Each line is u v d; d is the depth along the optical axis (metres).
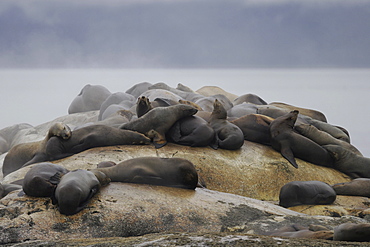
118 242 19.75
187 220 25.73
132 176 28.98
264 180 39.50
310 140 43.97
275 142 43.84
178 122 42.00
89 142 38.72
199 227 25.42
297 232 23.19
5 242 22.22
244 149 43.00
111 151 37.94
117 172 28.95
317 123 52.50
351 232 20.42
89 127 39.44
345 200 37.22
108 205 25.38
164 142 40.56
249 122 45.72
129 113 54.34
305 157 43.59
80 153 38.00
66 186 24.08
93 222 24.02
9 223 23.36
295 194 34.56
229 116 55.91
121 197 26.48
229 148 41.94
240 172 39.38
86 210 24.66
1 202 25.73
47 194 25.88
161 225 25.00
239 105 57.91
